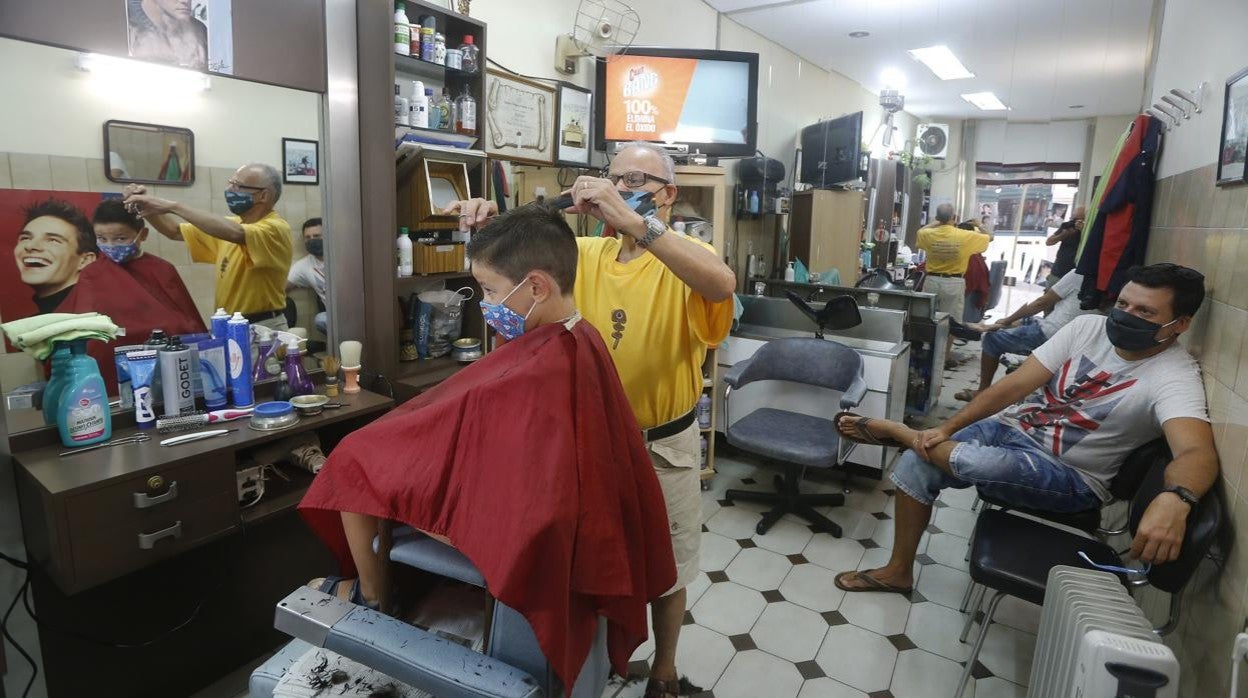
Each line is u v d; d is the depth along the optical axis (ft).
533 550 2.80
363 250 6.97
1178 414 5.22
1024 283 10.43
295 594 3.35
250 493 5.50
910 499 7.00
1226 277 5.01
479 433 3.01
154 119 5.23
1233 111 4.99
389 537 3.39
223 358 5.68
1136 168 7.82
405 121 6.89
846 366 9.27
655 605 5.25
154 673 5.53
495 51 8.33
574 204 3.80
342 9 6.41
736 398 10.68
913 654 6.30
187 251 5.59
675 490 4.97
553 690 3.13
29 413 4.72
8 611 4.63
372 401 6.22
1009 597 7.22
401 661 2.97
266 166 6.04
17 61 4.49
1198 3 6.43
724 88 9.91
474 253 3.27
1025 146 10.05
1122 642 3.59
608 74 9.57
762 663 6.14
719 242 10.03
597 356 3.25
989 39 9.99
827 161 11.43
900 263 11.22
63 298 4.90
